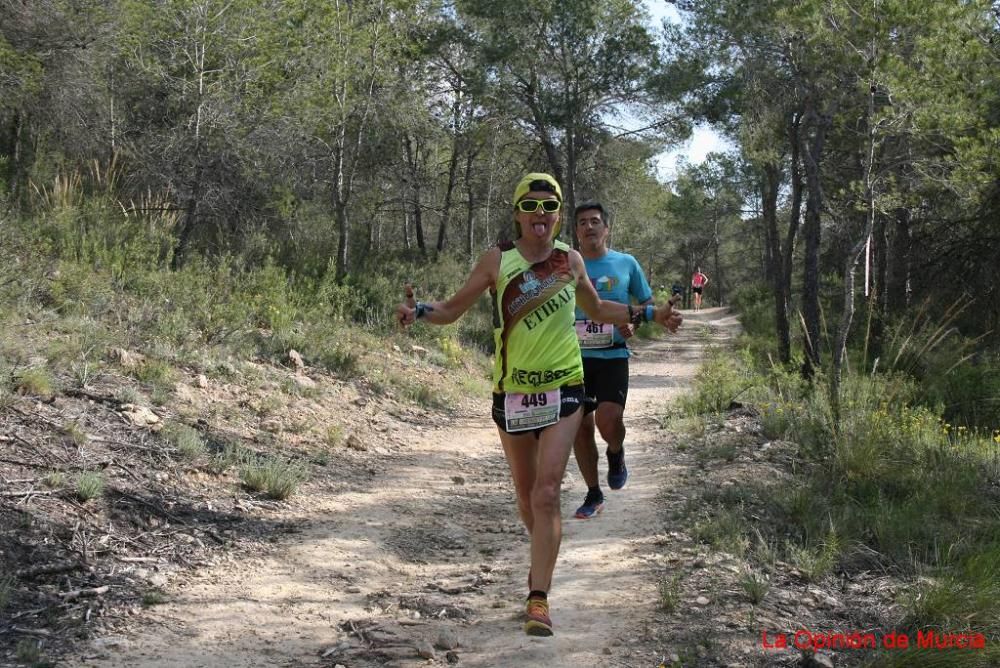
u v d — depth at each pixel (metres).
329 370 11.24
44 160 16.09
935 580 4.95
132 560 4.94
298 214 18.89
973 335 16.22
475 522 6.52
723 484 7.02
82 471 5.75
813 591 4.77
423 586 5.06
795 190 20.28
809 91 15.08
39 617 4.18
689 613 4.39
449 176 31.28
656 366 22.02
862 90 10.34
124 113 18.00
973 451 8.51
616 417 5.80
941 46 10.06
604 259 5.93
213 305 11.48
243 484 6.51
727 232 75.31
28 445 5.86
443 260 25.30
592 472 5.83
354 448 8.51
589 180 30.52
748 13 15.80
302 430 8.38
